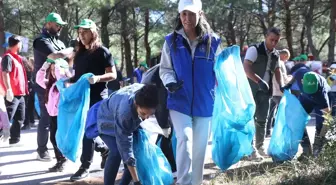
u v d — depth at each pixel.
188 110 4.22
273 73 5.97
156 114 4.95
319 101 5.63
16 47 7.14
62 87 5.08
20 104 7.47
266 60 5.88
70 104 4.91
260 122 6.10
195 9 4.10
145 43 27.55
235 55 4.42
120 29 26.52
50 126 5.58
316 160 4.85
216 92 4.38
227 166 4.57
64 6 19.64
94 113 4.41
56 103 5.42
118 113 3.76
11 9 24.34
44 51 5.64
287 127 5.44
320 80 5.64
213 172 5.41
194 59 4.23
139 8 24.95
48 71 5.64
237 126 4.39
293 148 5.40
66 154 4.95
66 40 19.48
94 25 5.20
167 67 4.30
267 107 6.07
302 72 5.76
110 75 5.18
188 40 4.23
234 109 4.37
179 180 4.19
